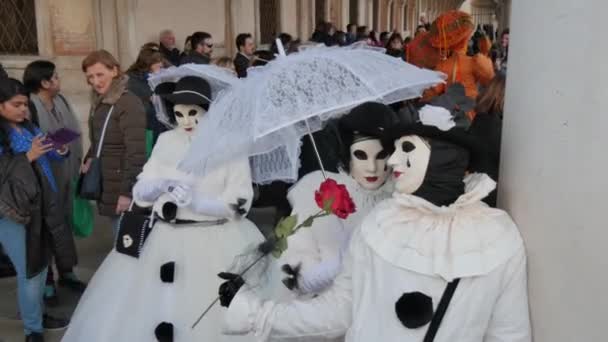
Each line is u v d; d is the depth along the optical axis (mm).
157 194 3061
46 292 4066
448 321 1526
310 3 15773
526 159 1501
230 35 11016
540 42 1415
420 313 1522
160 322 2980
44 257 3432
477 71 4840
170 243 3051
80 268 4730
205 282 2988
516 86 1535
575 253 1331
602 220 1248
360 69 2270
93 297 3203
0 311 4020
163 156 3135
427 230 1596
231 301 1856
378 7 24312
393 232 1627
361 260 1688
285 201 3486
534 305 1515
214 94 3156
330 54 2326
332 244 2273
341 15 19188
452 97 3436
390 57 2465
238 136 2365
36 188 3270
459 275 1511
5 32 8000
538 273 1486
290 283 2186
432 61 5121
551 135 1391
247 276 1987
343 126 2320
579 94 1292
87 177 3916
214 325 2930
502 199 1646
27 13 8047
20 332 3758
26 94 3377
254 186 3762
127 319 3061
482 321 1534
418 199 1593
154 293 3021
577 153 1307
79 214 4254
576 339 1348
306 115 2121
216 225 3061
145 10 8938
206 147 2490
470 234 1549
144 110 3857
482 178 1581
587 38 1263
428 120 1678
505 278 1527
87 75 3875
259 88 2260
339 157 2408
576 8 1286
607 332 1250
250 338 2863
